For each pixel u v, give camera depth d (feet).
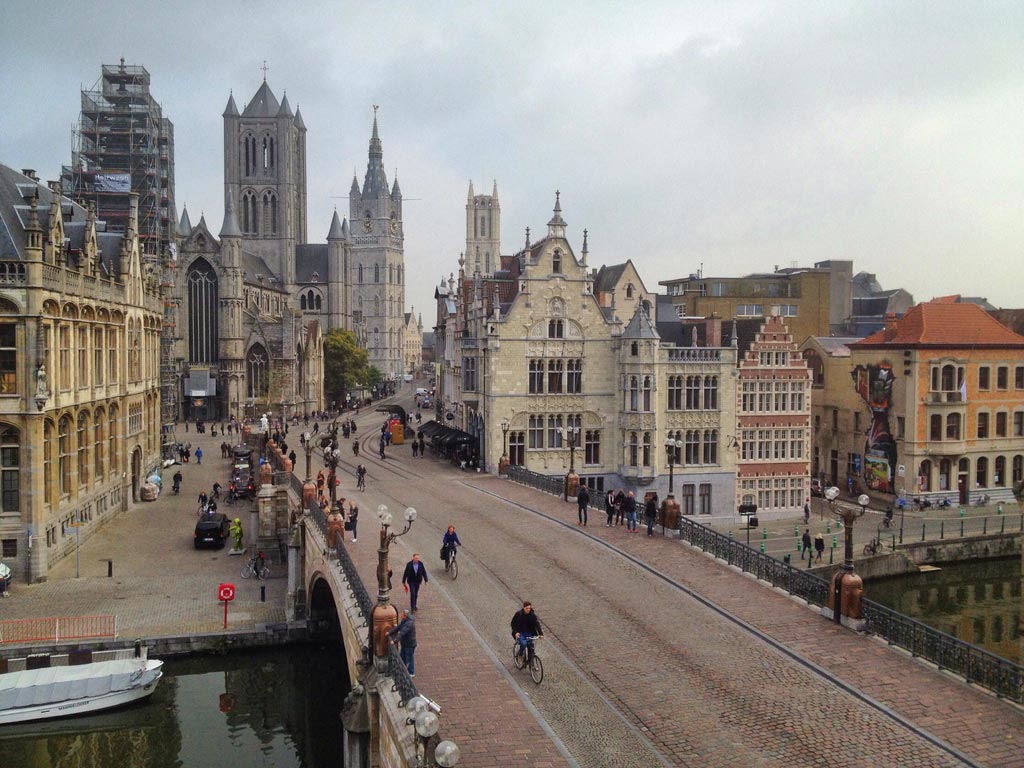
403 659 76.23
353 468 229.25
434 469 228.02
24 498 159.02
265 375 447.83
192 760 112.37
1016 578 205.36
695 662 83.30
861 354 274.57
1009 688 74.79
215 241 444.55
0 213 171.01
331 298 606.96
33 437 158.30
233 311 433.89
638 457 230.89
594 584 108.06
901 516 232.12
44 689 114.62
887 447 263.49
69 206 235.81
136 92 360.89
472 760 63.77
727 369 240.32
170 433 321.93
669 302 280.31
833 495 96.94
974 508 256.32
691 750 66.08
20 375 158.10
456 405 288.30
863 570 195.83
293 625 139.13
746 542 213.05
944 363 254.47
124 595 153.89
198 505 231.09
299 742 117.70
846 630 92.43
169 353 333.21
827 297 372.38
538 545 128.67
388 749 68.69
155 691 125.29
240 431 361.51
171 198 398.62
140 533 198.70
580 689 76.79
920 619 177.37
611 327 232.53
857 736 68.39
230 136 570.46
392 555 120.67
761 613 97.71
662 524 136.56
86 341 190.49
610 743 66.95
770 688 77.46
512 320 224.12
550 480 180.45
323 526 121.90
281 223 577.02
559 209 227.20
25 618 140.05
